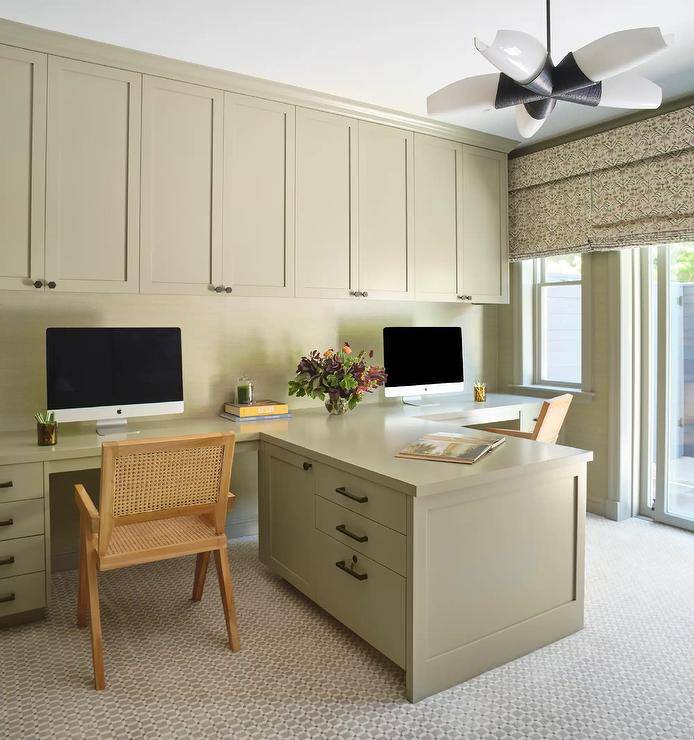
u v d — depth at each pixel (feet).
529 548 7.07
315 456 7.64
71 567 9.80
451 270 12.51
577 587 7.64
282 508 8.69
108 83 8.75
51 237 8.40
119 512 6.36
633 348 12.18
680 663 6.90
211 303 10.85
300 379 10.77
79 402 8.84
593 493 12.69
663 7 7.56
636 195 11.21
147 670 6.73
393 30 8.19
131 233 8.97
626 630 7.69
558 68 5.52
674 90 10.28
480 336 14.62
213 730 5.69
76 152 8.55
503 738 5.58
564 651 7.17
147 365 9.41
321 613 8.16
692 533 11.41
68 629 7.69
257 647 7.25
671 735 5.64
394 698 6.21
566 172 12.38
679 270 11.71
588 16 7.79
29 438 8.55
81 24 7.98
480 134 12.59
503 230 13.42
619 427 12.11
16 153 8.16
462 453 7.12
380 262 11.46
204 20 7.90
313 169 10.61
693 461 11.58
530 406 12.68
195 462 6.64
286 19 7.88
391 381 11.96
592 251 12.08
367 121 11.23
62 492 9.70
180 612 8.18
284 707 6.06
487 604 6.70
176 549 6.77
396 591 6.31
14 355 9.16
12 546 7.48
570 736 5.62
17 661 6.91
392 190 11.59
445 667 6.35
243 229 9.91
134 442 6.16
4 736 5.58
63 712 5.96
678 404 11.80
